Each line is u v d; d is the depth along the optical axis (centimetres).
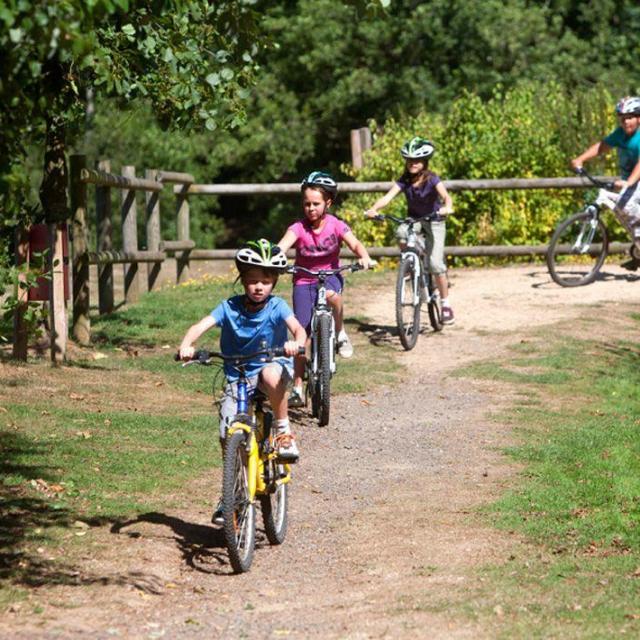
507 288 2320
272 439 1023
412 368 1778
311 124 4750
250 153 4784
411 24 4428
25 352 1666
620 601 866
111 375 1647
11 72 737
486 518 1097
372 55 4612
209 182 4859
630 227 2289
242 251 967
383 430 1452
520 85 3241
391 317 2112
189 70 1441
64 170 1656
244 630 817
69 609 847
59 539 996
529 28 4456
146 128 4588
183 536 1035
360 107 4734
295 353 962
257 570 970
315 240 1483
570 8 4775
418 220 1895
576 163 2277
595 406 1570
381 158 2841
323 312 1465
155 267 2461
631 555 987
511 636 789
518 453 1334
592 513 1113
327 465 1307
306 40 4638
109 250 2211
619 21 4762
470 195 2723
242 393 975
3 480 1138
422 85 4503
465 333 1984
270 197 5259
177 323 2041
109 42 1294
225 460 935
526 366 1772
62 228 1669
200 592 905
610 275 2402
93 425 1375
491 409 1546
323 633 809
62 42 697
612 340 1933
